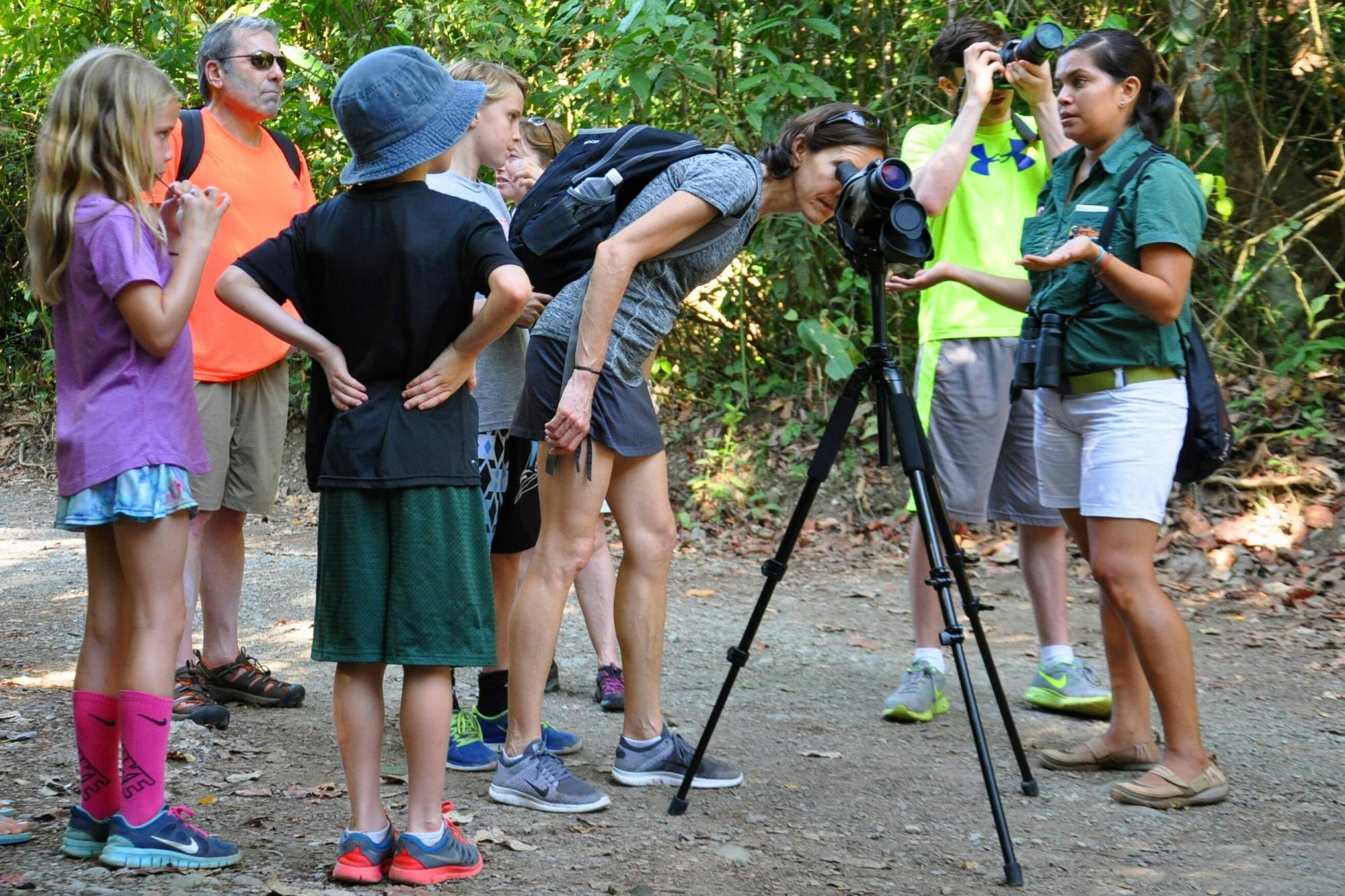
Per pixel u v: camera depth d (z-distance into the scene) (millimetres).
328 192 8484
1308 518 6016
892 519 6902
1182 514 6305
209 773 3262
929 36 6992
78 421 2549
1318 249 7027
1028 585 4180
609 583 4141
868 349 3070
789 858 2820
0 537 6996
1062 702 4070
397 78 2504
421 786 2562
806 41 7242
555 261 3199
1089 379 3273
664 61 6430
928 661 4047
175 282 2520
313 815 2971
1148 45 6926
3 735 3455
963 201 4105
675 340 8172
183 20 8297
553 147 4176
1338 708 4152
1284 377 6645
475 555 2539
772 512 7156
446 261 2484
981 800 3256
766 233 7066
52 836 2719
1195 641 5059
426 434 2498
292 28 8508
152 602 2561
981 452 4070
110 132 2486
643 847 2857
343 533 2504
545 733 3596
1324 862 2836
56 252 2537
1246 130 6961
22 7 8914
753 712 4094
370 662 2500
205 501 3744
